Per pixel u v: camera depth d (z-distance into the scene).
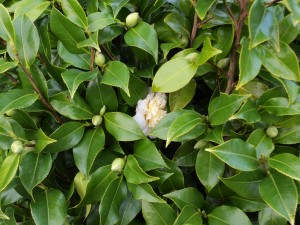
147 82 0.37
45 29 0.35
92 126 0.34
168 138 0.30
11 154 0.32
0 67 0.31
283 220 0.32
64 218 0.33
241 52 0.28
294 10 0.26
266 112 0.32
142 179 0.31
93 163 0.34
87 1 0.37
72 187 0.35
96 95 0.34
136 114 0.34
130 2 0.36
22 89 0.32
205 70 0.34
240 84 0.28
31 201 0.34
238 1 0.30
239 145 0.29
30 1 0.35
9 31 0.32
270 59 0.29
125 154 0.35
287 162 0.29
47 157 0.33
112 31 0.35
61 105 0.33
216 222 0.32
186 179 0.38
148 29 0.33
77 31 0.33
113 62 0.33
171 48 0.34
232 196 0.33
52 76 0.35
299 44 0.38
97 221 0.36
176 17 0.36
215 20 0.34
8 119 0.33
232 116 0.30
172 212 0.33
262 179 0.30
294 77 0.28
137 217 0.37
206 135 0.32
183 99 0.35
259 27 0.26
